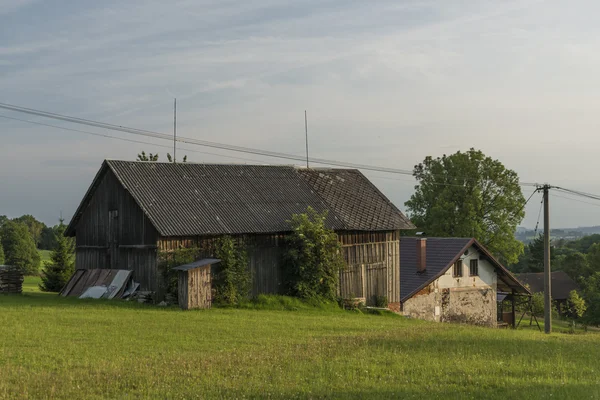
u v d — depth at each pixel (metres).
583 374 18.19
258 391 15.31
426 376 17.23
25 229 119.25
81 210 40.66
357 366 18.48
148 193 36.91
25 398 14.69
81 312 29.64
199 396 14.80
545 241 37.75
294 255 38.88
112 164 37.91
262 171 44.69
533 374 17.92
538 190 38.03
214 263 36.06
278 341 23.66
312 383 16.19
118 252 37.78
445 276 48.19
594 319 67.69
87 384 16.11
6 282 41.75
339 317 34.91
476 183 66.62
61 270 60.28
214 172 42.03
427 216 71.81
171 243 35.31
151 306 33.84
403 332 27.14
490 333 27.75
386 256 44.56
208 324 27.56
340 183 47.09
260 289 38.34
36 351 20.19
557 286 92.88
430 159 73.00
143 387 15.76
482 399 14.77
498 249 66.56
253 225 38.16
